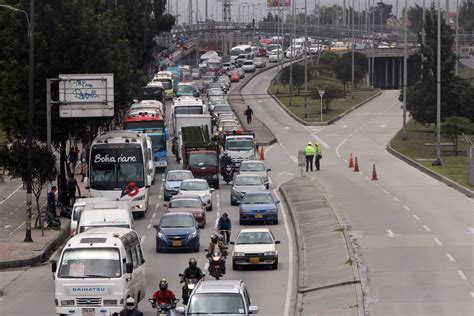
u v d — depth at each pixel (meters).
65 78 119.62
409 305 63.62
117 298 59.69
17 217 113.12
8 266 84.62
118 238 62.59
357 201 117.75
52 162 103.19
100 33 126.31
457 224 98.69
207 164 136.62
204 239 97.38
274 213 104.94
